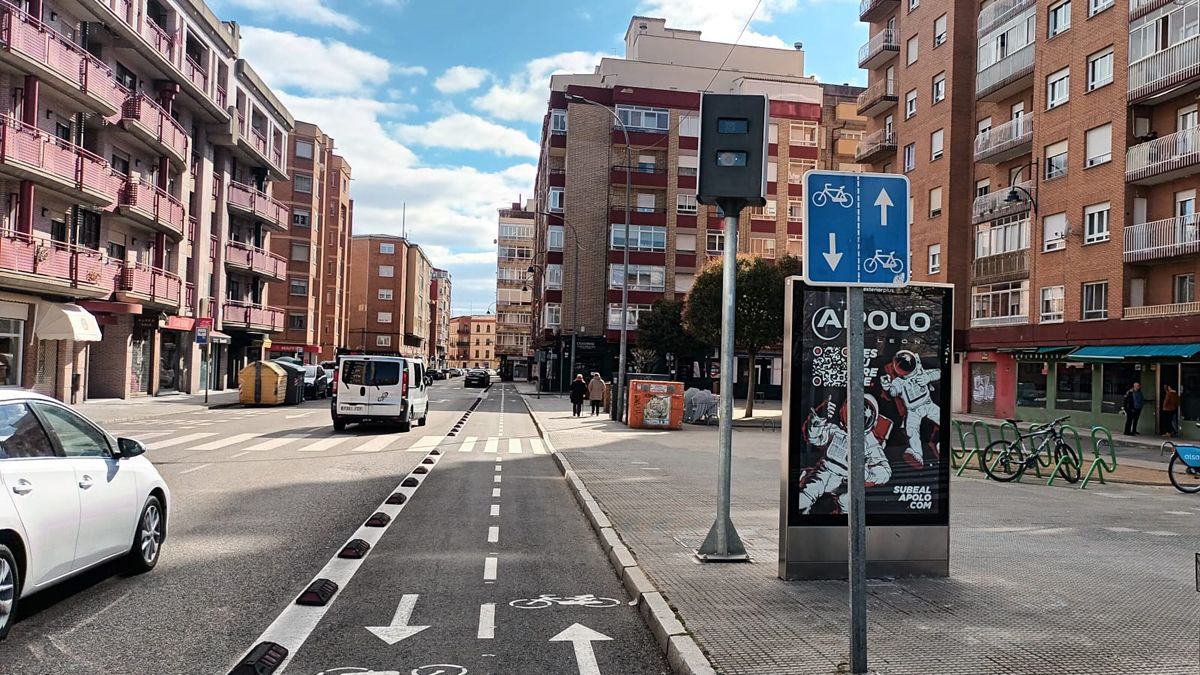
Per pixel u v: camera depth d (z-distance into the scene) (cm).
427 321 13162
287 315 6519
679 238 5666
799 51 6256
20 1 2442
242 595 602
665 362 5312
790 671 436
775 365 5388
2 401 517
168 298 3331
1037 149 3362
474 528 891
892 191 438
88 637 503
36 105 2419
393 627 539
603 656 494
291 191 6525
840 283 429
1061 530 892
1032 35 3425
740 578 641
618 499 1051
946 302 660
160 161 3422
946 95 3947
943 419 657
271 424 2384
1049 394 3300
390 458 1560
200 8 3653
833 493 641
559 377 5647
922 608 562
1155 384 2783
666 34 6222
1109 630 515
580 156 5675
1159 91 2775
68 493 538
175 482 1183
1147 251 2828
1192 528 934
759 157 678
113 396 3231
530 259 11169
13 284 2353
